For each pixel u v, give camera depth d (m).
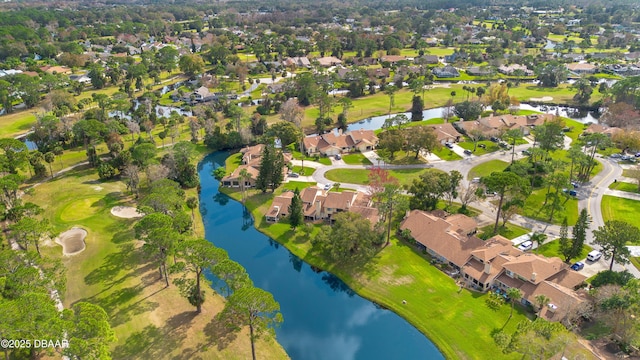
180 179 134.62
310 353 75.31
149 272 91.19
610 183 132.12
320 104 196.62
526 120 182.62
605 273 82.50
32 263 77.38
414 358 73.94
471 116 194.75
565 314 74.62
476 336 75.69
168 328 75.44
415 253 99.69
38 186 131.12
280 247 107.56
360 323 82.50
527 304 82.12
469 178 137.25
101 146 164.88
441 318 80.69
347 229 95.19
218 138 166.88
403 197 118.75
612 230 84.19
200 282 87.88
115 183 133.62
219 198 132.88
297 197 110.94
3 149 137.75
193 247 74.19
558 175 114.19
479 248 92.94
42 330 56.31
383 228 103.25
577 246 90.94
